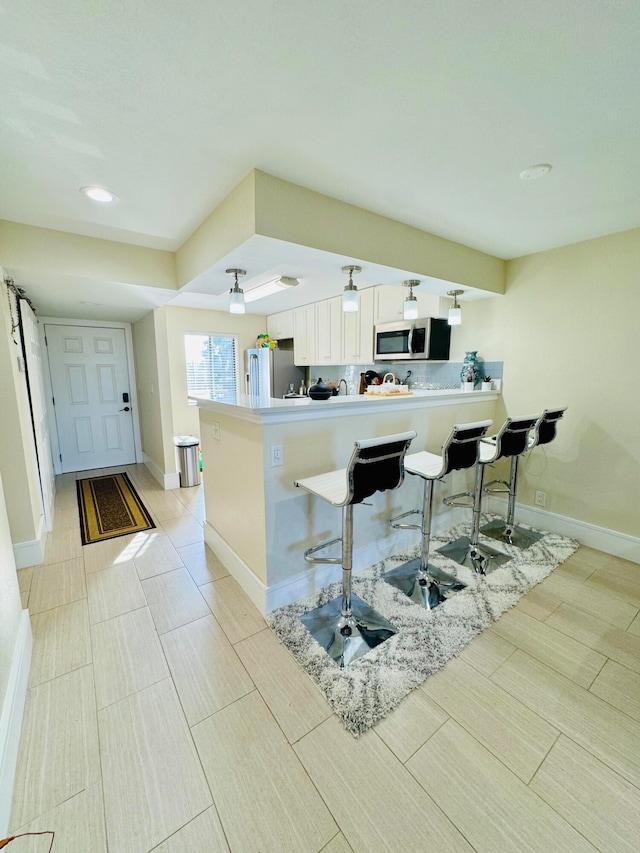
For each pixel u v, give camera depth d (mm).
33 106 1260
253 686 1590
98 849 1060
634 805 1161
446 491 3084
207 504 2840
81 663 1712
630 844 1065
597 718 1447
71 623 1981
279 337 5645
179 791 1203
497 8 933
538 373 2994
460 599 2168
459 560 2605
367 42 1024
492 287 2990
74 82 1153
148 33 989
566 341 2814
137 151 1536
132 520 3355
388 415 2529
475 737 1374
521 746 1342
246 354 5852
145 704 1506
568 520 2941
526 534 3012
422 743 1353
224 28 978
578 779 1233
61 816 1136
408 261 2336
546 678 1629
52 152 1534
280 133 1430
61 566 2561
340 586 2312
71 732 1389
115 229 2357
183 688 1580
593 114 1326
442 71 1128
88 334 4836
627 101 1261
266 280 3529
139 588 2301
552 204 2049
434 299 3262
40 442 3164
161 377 4098
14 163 1606
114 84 1168
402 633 1892
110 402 5086
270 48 1042
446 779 1235
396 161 1626
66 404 4789
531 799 1178
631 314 2496
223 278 2459
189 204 2018
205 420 2713
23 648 1627
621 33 995
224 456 2439
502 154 1578
